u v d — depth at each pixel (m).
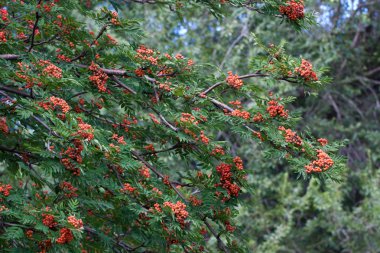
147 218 5.18
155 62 4.91
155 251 5.71
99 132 4.17
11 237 4.02
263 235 13.24
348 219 13.04
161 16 12.18
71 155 4.21
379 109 15.46
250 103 9.47
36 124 5.21
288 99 4.73
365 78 15.05
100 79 5.06
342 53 14.52
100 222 5.50
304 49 14.04
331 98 14.97
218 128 4.87
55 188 4.74
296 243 14.27
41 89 4.41
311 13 5.32
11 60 5.05
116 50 5.24
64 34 5.09
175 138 5.34
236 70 12.70
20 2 5.08
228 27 12.58
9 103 4.99
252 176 13.40
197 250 5.34
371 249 13.12
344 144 4.63
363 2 15.12
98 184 4.55
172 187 5.07
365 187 13.19
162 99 5.13
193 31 13.06
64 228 3.87
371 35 15.62
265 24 13.49
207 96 4.89
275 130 4.55
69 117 4.04
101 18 4.85
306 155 4.51
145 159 5.54
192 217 4.55
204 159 4.93
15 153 5.03
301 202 13.06
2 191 4.36
